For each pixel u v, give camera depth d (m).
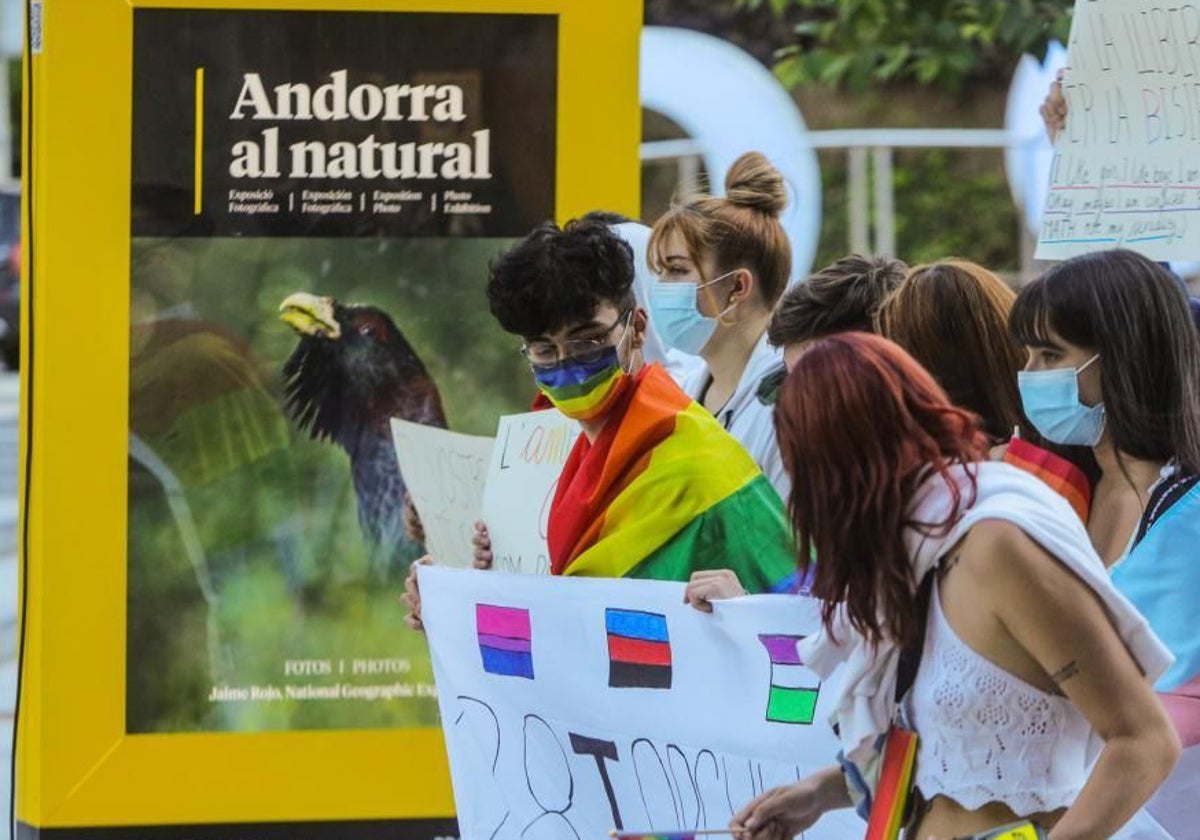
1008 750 7.73
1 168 41.00
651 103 26.00
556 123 12.80
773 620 10.14
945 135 26.72
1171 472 10.34
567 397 10.66
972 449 7.89
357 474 12.87
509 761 11.13
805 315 11.10
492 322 12.86
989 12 25.86
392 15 12.67
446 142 12.76
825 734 10.12
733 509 10.52
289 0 12.60
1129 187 12.86
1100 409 10.15
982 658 7.68
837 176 29.45
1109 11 12.93
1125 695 7.52
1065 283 10.11
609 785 10.84
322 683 12.91
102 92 12.59
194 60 12.60
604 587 10.67
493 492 11.98
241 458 12.80
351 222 12.76
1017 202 27.89
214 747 12.84
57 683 12.73
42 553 12.69
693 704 10.48
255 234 12.72
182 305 12.72
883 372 7.80
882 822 7.96
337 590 12.89
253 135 12.67
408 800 12.97
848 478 7.75
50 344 12.66
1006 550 7.53
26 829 12.89
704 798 10.53
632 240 12.84
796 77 27.00
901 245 29.89
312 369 12.80
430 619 11.41
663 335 12.42
